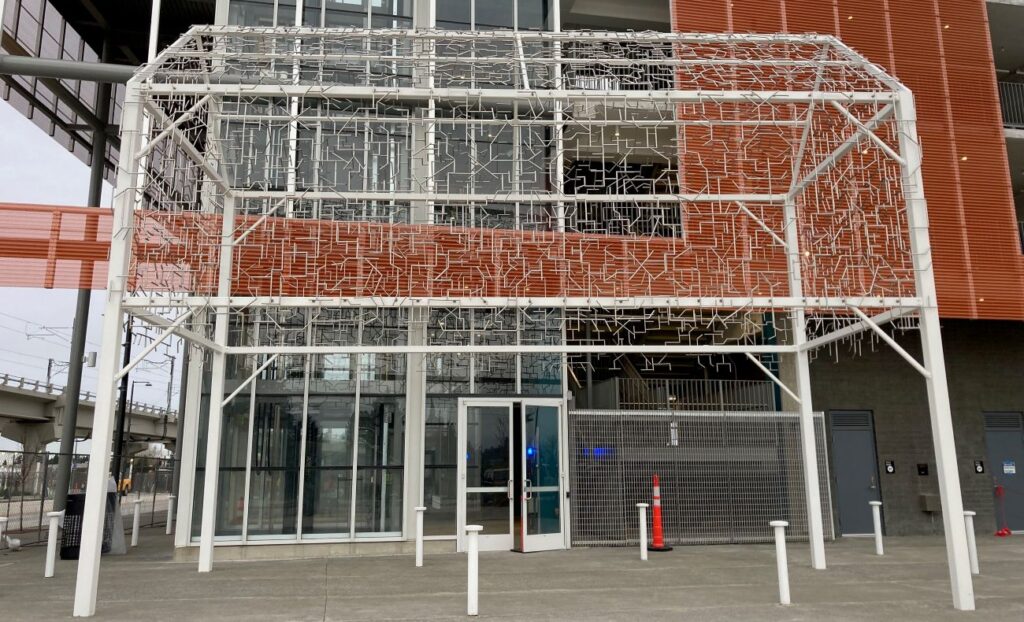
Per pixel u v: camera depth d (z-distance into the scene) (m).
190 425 11.50
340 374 12.38
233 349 10.34
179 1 18.88
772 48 10.72
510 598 7.93
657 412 13.28
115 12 19.62
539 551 12.12
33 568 10.67
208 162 10.60
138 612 7.23
